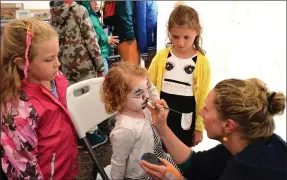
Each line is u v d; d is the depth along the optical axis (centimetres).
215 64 205
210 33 200
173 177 88
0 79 88
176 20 130
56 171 100
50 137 95
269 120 73
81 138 115
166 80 142
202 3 194
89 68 187
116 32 221
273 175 69
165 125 101
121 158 100
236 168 72
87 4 196
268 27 190
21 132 86
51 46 89
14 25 88
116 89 100
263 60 197
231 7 193
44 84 99
